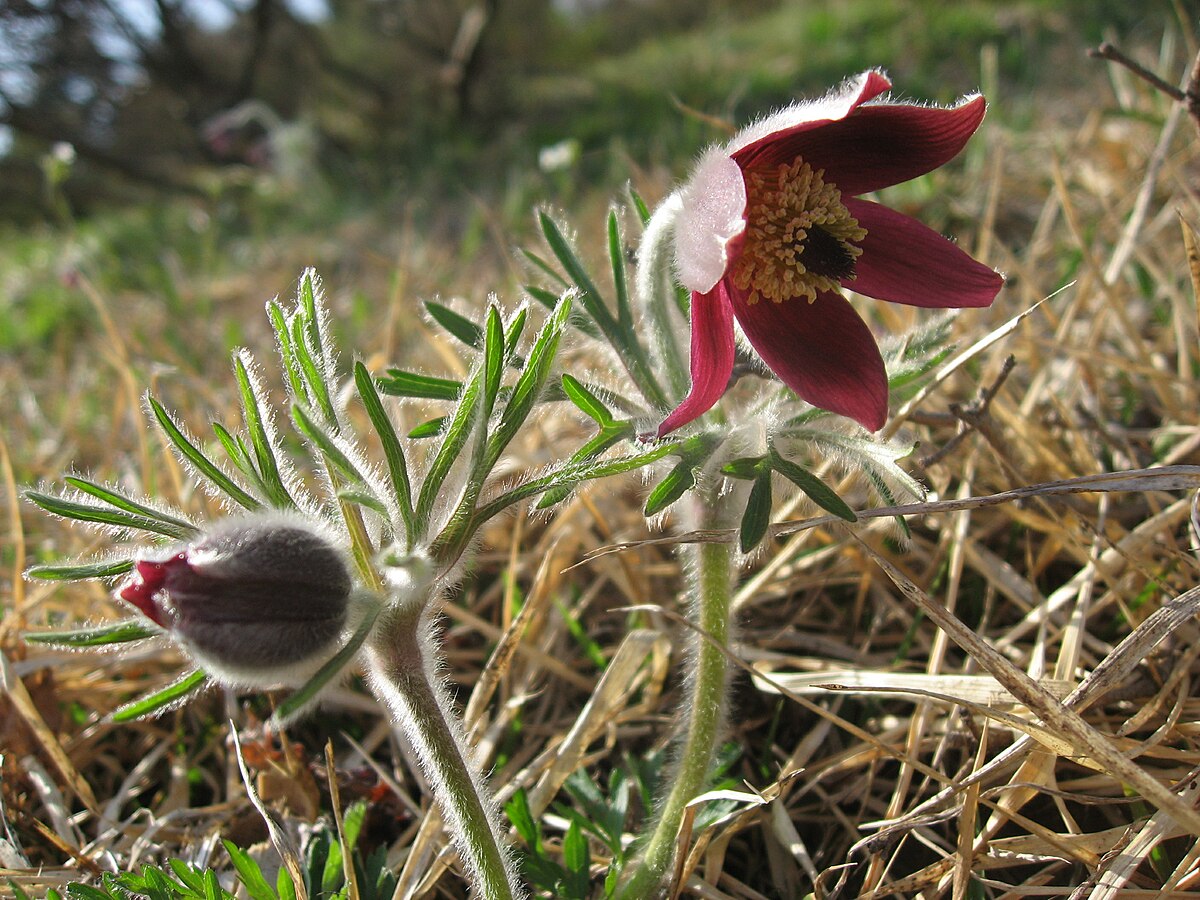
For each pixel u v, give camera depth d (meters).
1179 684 0.16
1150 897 0.14
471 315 0.17
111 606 0.22
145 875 0.14
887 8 0.87
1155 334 0.26
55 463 0.30
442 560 0.12
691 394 0.13
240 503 0.13
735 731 0.19
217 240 0.65
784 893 0.16
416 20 1.14
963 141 0.15
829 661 0.20
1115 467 0.22
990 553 0.20
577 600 0.23
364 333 0.37
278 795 0.18
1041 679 0.17
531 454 0.25
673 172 0.48
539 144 0.75
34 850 0.17
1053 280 0.30
